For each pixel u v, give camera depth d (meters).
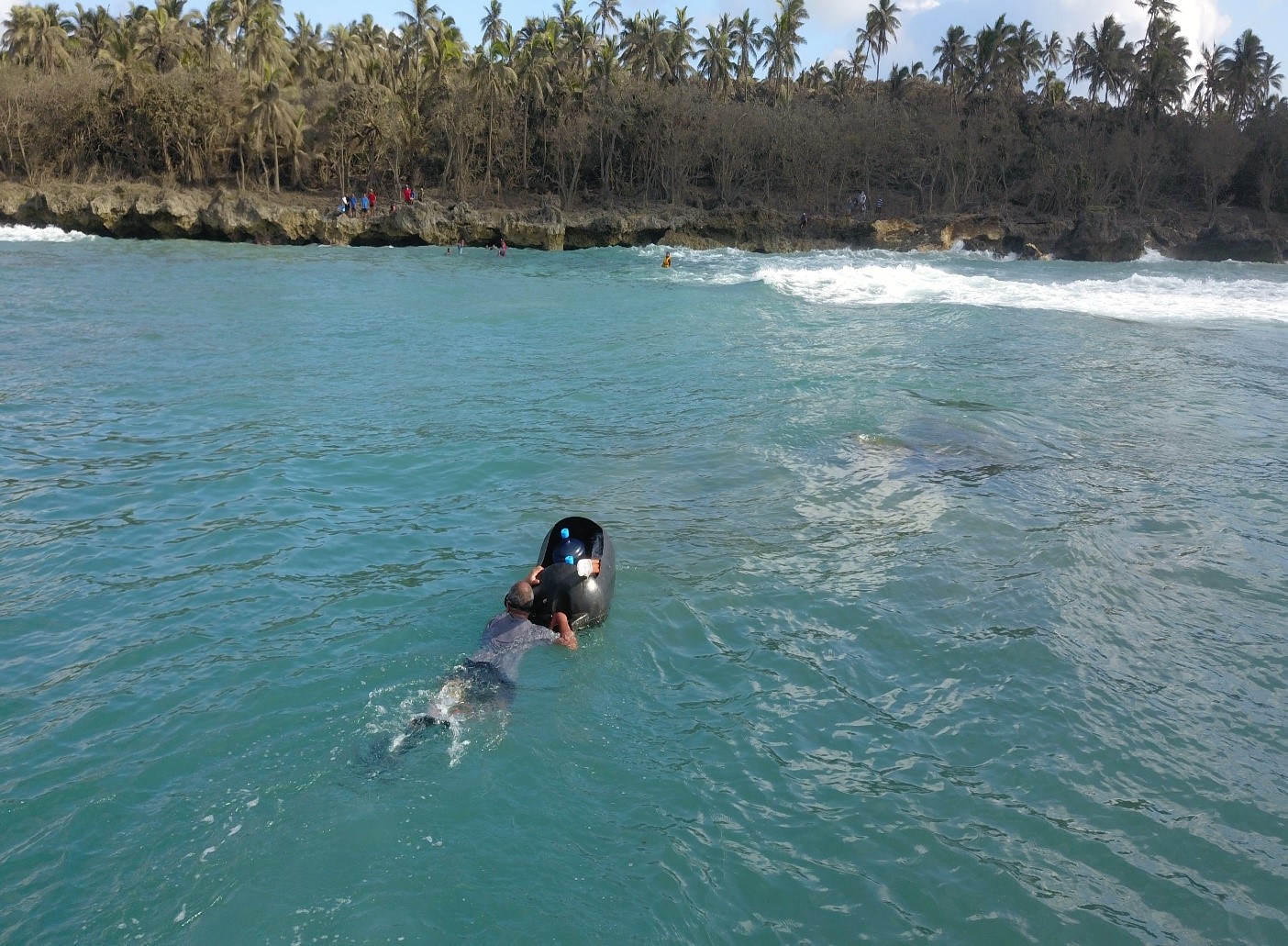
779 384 16.80
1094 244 59.84
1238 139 72.69
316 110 71.38
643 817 5.27
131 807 5.21
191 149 67.56
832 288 32.19
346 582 8.30
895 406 15.14
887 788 5.61
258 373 17.20
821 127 71.38
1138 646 7.50
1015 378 17.59
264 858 4.84
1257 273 50.47
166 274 35.31
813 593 8.28
